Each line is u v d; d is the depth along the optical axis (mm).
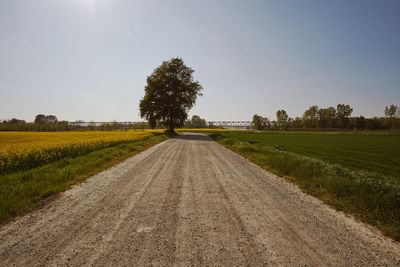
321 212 4258
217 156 12070
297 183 6500
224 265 2510
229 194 5328
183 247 2885
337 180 5945
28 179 6297
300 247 2939
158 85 38531
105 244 2941
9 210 3932
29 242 2979
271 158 9898
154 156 11789
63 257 2635
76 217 3844
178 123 42062
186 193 5355
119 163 9547
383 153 18688
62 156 11094
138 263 2520
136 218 3826
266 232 3363
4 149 10914
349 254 2797
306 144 26125
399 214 3902
